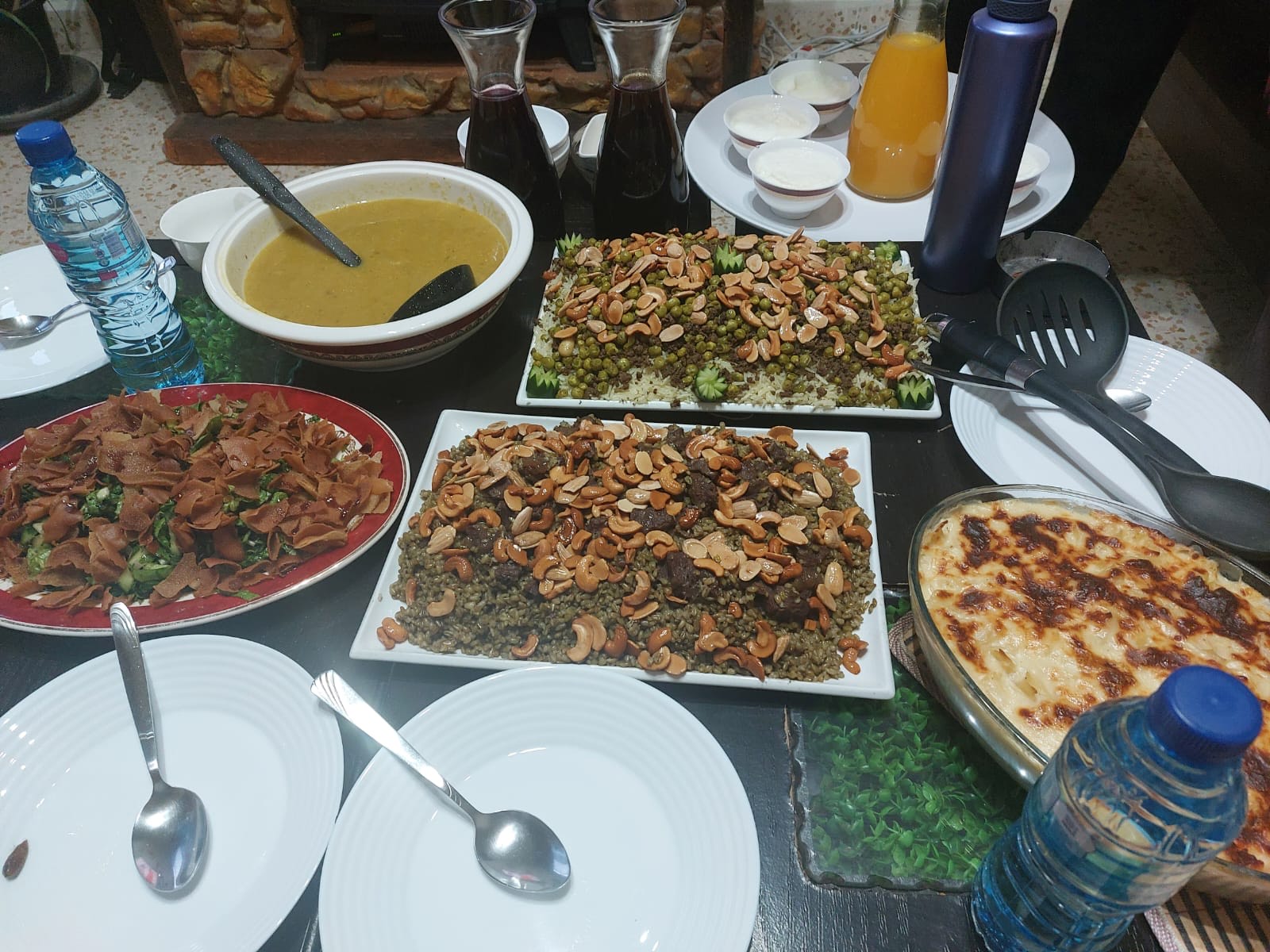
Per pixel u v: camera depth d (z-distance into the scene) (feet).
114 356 3.79
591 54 10.25
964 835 2.48
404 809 2.45
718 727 2.75
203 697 2.75
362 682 2.88
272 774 2.59
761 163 4.91
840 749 2.67
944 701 2.77
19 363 3.98
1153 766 1.65
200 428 3.38
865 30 11.28
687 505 3.17
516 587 2.98
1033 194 4.81
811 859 2.45
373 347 3.51
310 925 2.35
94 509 3.11
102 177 3.53
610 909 2.31
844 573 2.98
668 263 3.94
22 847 2.46
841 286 3.91
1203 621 2.74
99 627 2.85
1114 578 2.87
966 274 4.20
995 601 2.83
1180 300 8.14
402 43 10.68
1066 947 2.10
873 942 2.31
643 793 2.50
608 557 2.98
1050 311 3.88
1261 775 2.41
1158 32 6.68
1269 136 6.90
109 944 2.28
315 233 4.17
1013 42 3.41
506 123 4.27
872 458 3.54
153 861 2.39
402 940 2.24
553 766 2.56
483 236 4.29
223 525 3.02
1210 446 3.47
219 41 9.99
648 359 3.77
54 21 12.15
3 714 2.79
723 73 10.36
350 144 10.33
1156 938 2.24
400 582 3.03
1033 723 2.54
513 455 3.30
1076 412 3.38
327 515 3.11
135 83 11.84
